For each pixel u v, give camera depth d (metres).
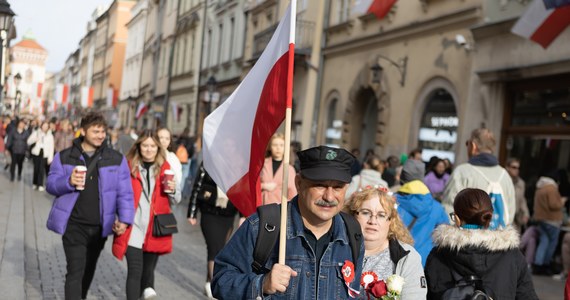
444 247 3.90
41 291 7.18
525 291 3.87
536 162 12.28
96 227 5.83
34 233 10.92
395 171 11.37
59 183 5.73
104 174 5.85
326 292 2.94
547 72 11.55
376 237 3.77
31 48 122.62
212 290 3.04
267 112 3.87
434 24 15.24
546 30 10.53
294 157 12.88
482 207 3.93
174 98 43.22
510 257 3.85
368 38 18.34
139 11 62.25
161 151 6.55
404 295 3.63
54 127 23.58
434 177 10.98
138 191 6.39
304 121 22.33
